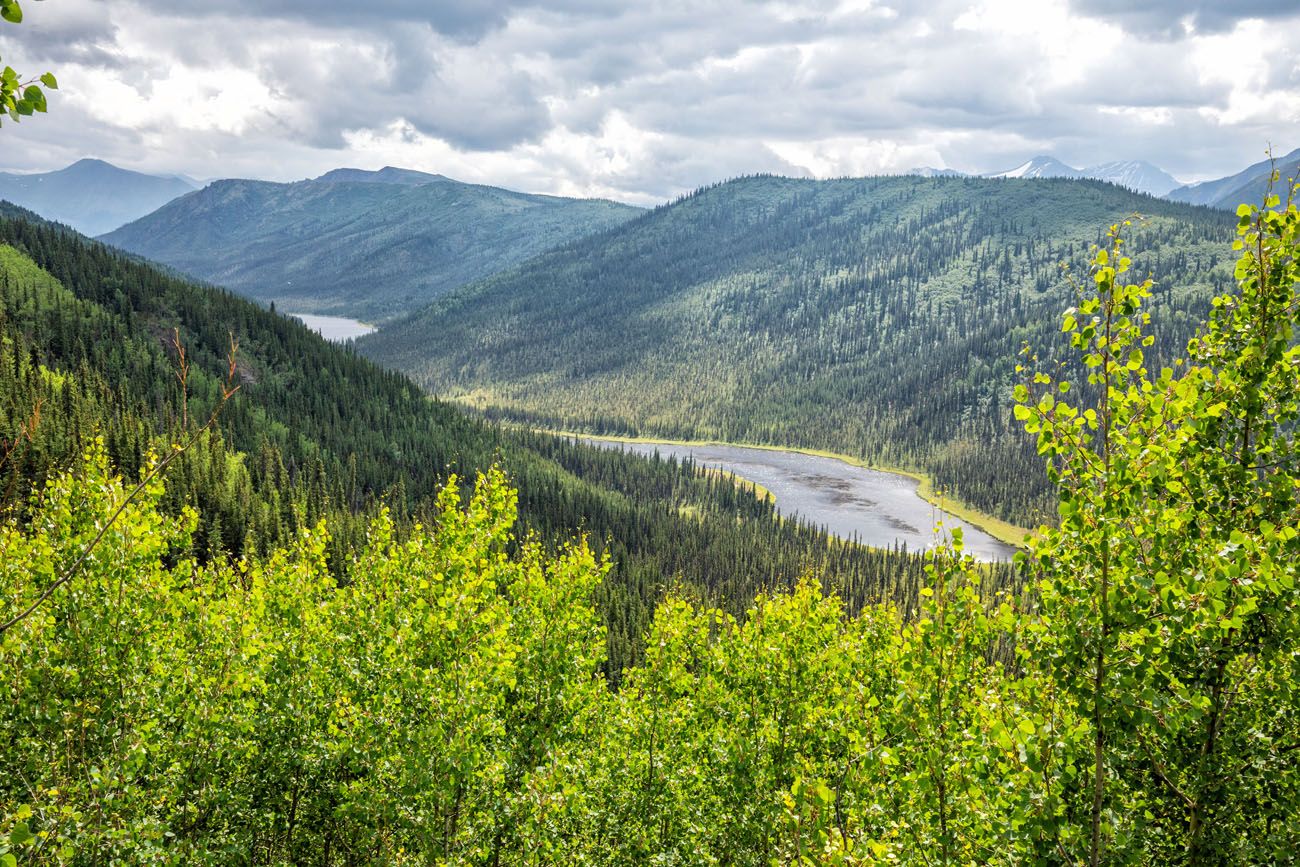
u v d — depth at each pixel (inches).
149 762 757.3
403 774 776.3
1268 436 395.2
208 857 753.6
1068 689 355.9
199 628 898.7
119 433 4109.3
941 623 407.5
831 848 398.3
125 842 540.4
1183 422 378.9
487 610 816.9
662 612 1259.2
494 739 924.0
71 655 707.4
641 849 1161.4
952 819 447.8
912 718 423.5
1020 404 370.0
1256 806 410.9
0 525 684.7
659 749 1221.7
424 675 747.4
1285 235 385.1
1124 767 430.0
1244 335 403.5
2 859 324.5
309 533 1074.7
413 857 846.5
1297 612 348.2
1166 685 368.8
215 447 5172.2
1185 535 367.9
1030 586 381.7
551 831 842.8
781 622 1103.6
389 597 916.6
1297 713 415.8
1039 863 347.9
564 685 1043.3
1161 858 435.5
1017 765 366.3
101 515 707.4
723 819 1048.8
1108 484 348.2
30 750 677.9
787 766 982.4
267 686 1001.5
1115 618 335.6
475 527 813.2
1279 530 355.3
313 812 1051.3
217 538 3774.6
